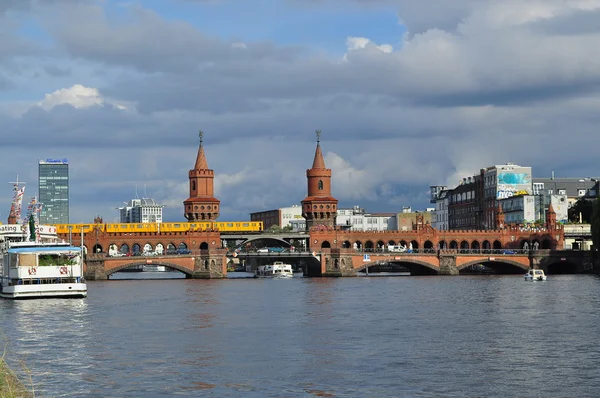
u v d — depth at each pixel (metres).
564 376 69.44
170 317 109.50
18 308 118.12
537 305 124.25
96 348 82.69
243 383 67.38
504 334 91.69
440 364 74.31
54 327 97.81
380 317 109.19
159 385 66.62
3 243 144.38
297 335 91.81
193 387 66.06
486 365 73.81
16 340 87.56
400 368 72.75
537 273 199.12
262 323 103.00
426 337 89.75
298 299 140.62
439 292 155.62
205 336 91.06
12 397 57.00
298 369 72.44
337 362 75.44
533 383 67.19
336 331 95.00
